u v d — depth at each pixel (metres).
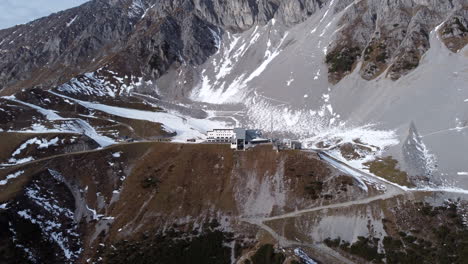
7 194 119.81
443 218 111.06
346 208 120.31
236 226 119.81
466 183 122.50
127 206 130.62
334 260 104.50
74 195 133.12
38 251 109.44
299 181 134.00
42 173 134.25
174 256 110.88
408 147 141.75
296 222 118.12
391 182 130.62
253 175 140.12
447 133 143.25
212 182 139.00
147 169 147.88
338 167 141.50
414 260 100.88
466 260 97.62
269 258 105.19
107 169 145.62
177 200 131.75
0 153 146.12
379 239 108.31
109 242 117.69
